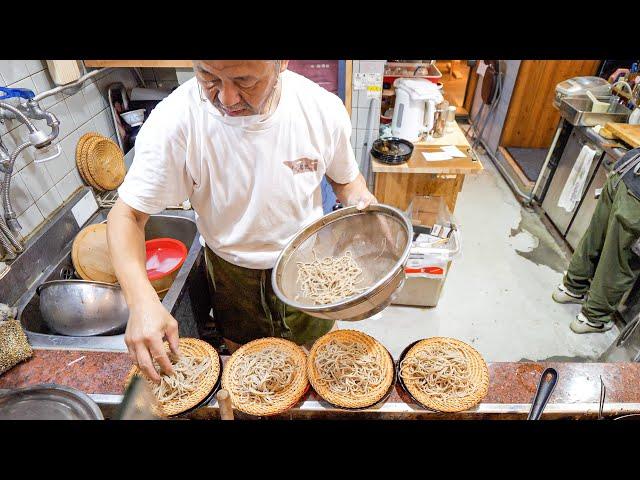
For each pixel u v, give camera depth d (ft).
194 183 4.16
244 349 3.81
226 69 2.72
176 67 7.51
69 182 6.39
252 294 5.07
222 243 4.56
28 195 5.60
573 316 9.22
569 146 11.01
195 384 3.47
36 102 4.91
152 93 7.98
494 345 8.57
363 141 10.06
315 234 4.09
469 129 18.03
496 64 15.26
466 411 3.32
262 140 3.72
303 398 3.48
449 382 3.45
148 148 3.65
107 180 6.81
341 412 3.37
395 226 3.80
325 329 5.82
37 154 4.99
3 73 5.21
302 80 3.99
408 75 10.32
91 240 5.73
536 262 10.79
